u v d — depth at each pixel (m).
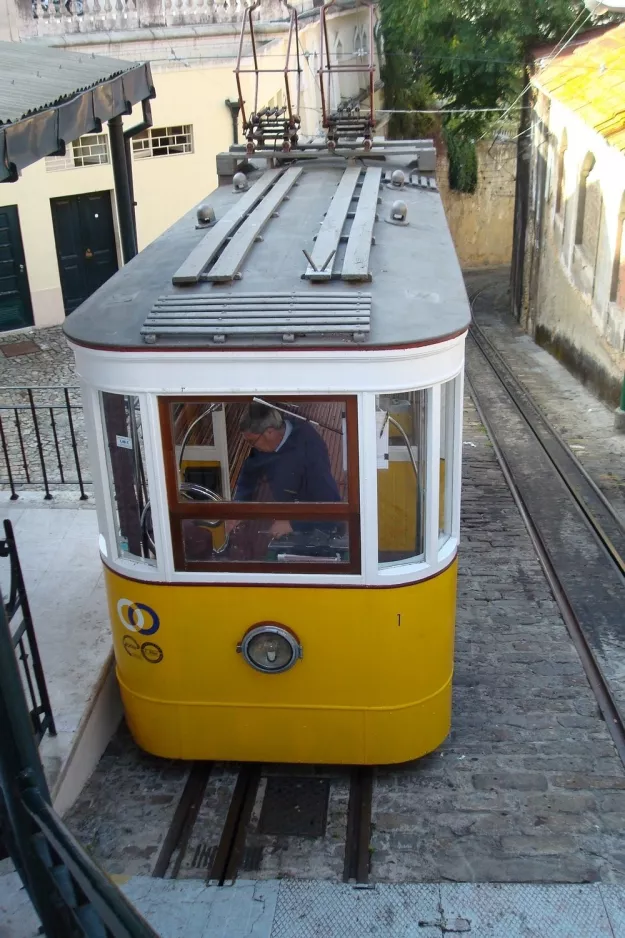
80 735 4.81
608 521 8.67
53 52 7.55
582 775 4.97
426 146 7.09
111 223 15.25
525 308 19.66
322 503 4.26
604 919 3.94
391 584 4.34
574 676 5.98
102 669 5.23
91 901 2.42
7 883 3.84
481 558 7.82
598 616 6.82
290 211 5.70
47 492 7.38
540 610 6.89
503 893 4.07
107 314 4.39
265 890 4.12
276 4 15.61
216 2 14.91
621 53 15.52
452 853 4.41
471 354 17.05
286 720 4.68
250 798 4.82
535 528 8.45
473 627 6.63
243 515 4.32
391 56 24.33
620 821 4.61
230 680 4.62
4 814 3.23
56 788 4.50
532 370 15.84
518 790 4.86
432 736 4.80
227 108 15.51
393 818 4.66
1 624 2.93
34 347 13.55
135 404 4.31
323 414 4.14
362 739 4.68
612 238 12.77
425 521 4.36
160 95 14.95
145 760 5.11
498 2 19.97
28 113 5.09
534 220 18.72
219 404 4.18
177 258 5.05
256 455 4.26
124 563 4.53
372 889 4.09
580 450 10.90
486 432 11.53
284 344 3.98
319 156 7.09
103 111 6.46
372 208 5.45
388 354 3.98
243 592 4.42
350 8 20.08
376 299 4.34
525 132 19.83
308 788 4.89
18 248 14.20
